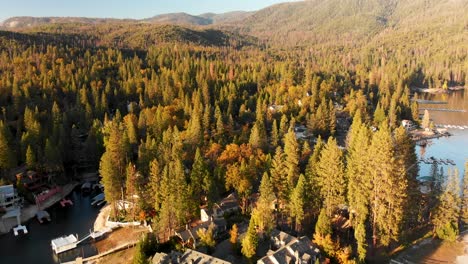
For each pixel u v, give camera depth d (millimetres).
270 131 183250
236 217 111500
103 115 199625
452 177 99375
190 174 118250
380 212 90375
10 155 145125
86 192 144625
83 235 114438
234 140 150500
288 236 94500
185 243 97562
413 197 98688
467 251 94375
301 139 175250
